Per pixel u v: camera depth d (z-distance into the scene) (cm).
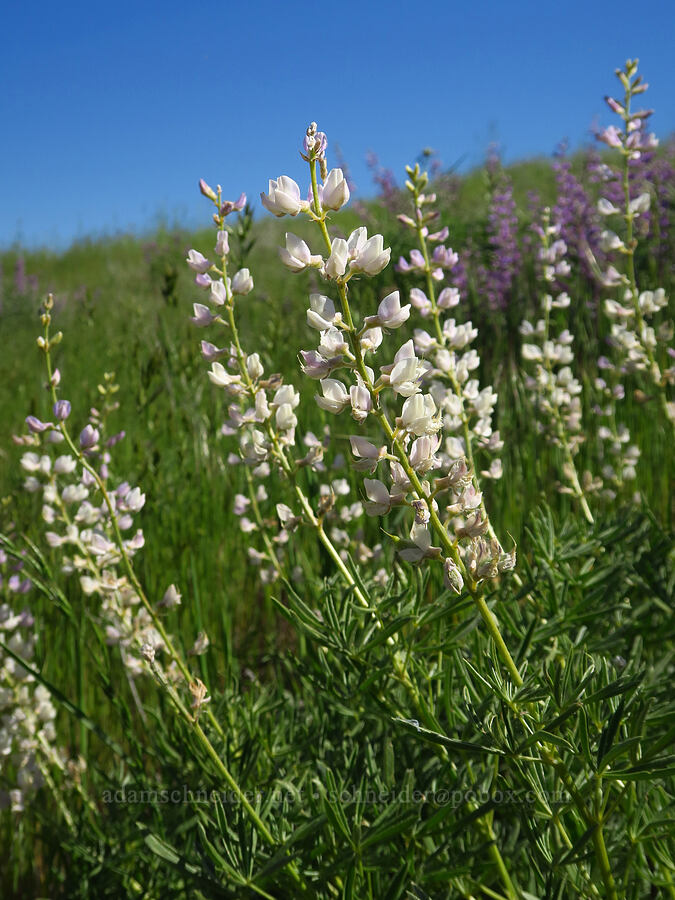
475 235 120
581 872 32
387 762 36
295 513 57
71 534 44
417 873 33
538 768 31
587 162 121
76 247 327
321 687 40
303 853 34
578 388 61
